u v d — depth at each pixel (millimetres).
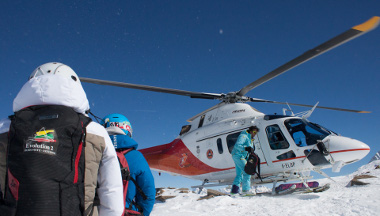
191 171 8648
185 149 8750
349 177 9102
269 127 7348
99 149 1488
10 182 1268
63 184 1290
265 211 4527
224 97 8414
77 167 1363
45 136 1309
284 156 7078
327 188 6445
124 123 2625
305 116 7301
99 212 1535
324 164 6762
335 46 5605
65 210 1267
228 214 4586
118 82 7836
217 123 8203
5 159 1340
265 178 7293
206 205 5285
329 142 6719
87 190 1401
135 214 2121
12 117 1430
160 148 9547
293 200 5246
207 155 8195
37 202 1217
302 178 6949
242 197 6188
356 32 5086
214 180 8367
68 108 1438
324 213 4102
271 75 7043
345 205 4344
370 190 5352
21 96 1444
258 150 7410
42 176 1252
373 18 4668
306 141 6930
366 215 3762
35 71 1665
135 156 2283
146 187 2236
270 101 8797
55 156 1298
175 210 5141
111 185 1527
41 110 1390
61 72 1636
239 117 7891
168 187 8625
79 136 1398
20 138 1304
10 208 1230
